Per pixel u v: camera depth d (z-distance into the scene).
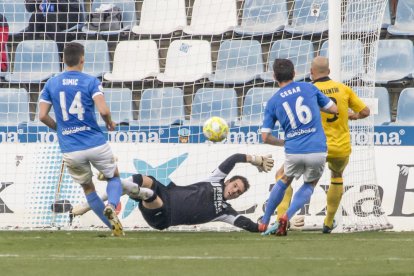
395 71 49.31
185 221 35.94
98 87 32.06
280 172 35.81
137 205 38.44
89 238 32.47
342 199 38.22
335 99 34.28
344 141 34.50
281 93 32.97
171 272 21.58
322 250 27.30
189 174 39.03
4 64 47.94
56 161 39.31
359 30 39.31
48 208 38.91
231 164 36.19
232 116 45.06
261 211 38.31
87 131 32.25
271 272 21.56
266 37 48.66
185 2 50.84
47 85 32.47
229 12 49.66
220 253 26.36
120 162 39.28
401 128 44.84
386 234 35.00
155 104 46.56
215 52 49.16
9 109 47.16
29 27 48.28
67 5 47.31
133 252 26.73
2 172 39.34
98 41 48.34
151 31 49.50
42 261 24.17
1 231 37.09
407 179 38.75
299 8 47.00
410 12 50.41
